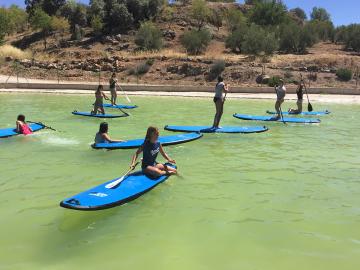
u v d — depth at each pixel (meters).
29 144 11.80
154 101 26.48
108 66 41.31
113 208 6.95
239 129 14.48
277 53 45.41
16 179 8.47
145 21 56.44
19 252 5.42
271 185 8.36
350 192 8.00
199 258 5.32
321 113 20.34
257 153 11.20
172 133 14.04
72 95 29.92
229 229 6.21
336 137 13.84
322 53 45.31
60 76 40.66
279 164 10.02
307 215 6.82
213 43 52.72
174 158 10.49
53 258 5.28
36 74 40.94
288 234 6.08
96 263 5.16
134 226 6.26
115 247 5.59
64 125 15.36
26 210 6.83
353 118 19.05
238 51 48.06
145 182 7.80
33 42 57.25
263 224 6.42
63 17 59.31
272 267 5.12
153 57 41.81
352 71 36.66
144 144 8.31
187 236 5.95
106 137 11.45
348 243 5.82
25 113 18.86
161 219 6.54
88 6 61.84
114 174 8.91
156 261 5.22
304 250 5.59
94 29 55.25
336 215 6.83
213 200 7.43
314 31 48.91
